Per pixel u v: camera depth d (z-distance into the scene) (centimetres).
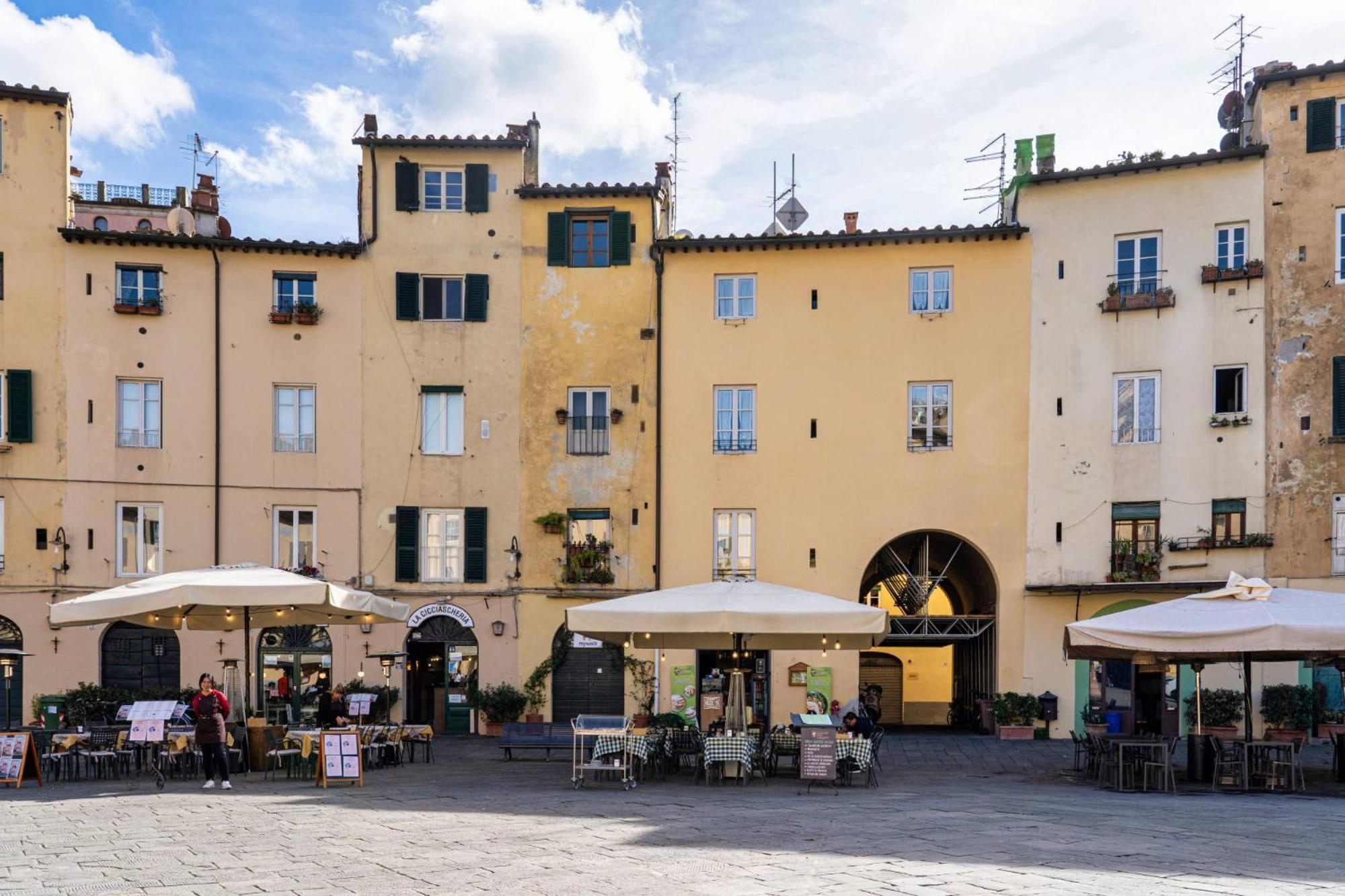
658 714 2206
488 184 3250
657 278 3212
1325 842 1235
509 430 3198
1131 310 2981
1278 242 2886
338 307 3198
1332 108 2869
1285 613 1752
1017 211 3117
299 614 2303
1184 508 2909
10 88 3027
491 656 3134
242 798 1655
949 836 1277
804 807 1560
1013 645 3003
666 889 986
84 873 1074
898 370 3123
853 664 3042
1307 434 2828
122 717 1961
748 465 3147
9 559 2966
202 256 3139
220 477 3094
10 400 2991
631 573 3148
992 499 3050
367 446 3172
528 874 1058
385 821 1412
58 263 3055
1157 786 1861
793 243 3142
